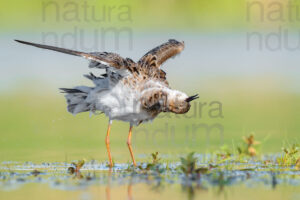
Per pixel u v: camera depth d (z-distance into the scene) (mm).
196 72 22922
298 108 17047
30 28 27766
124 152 12156
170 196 7723
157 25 29500
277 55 26297
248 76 22250
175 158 11406
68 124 15875
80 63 24234
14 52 25594
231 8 31188
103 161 10969
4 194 7844
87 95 10320
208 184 8523
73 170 9719
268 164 10469
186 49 27312
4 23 27938
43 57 25141
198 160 11133
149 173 9531
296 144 10969
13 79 21328
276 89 19953
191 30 30219
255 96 18875
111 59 9742
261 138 13219
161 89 10062
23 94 19141
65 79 21156
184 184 8508
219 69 23625
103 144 13078
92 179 8969
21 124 15242
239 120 15602
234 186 8352
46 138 13633
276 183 8562
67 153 11836
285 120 15359
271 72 22922
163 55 11531
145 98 9984
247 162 10773
